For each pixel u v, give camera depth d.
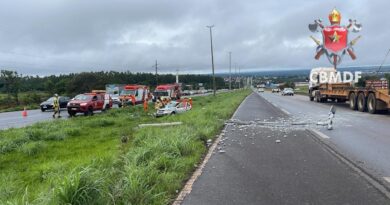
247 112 27.27
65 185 5.50
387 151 10.76
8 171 10.29
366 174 8.05
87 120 24.33
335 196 6.54
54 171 9.47
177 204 6.27
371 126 17.17
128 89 51.97
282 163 9.34
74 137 17.58
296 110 29.03
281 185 7.29
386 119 20.50
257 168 8.83
